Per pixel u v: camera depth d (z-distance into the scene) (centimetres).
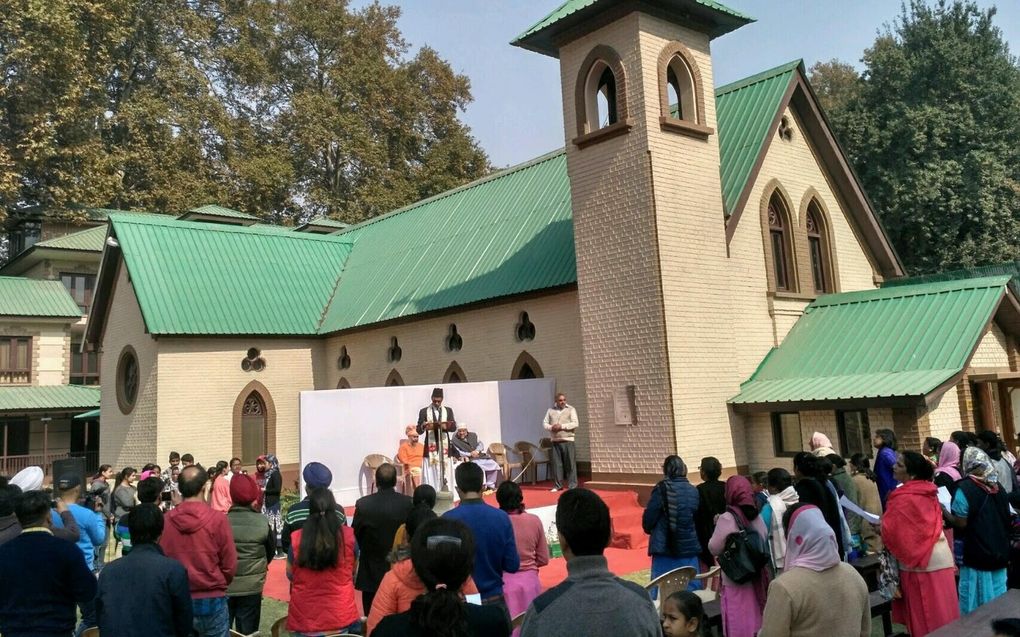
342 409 1920
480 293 2212
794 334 1950
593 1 1759
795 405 1648
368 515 800
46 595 597
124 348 2731
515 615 756
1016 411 1877
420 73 6056
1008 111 3494
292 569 709
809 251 2106
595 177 1820
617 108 1781
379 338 2605
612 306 1767
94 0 4662
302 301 2872
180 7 5550
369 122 5791
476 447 1898
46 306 3838
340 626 690
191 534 716
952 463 1002
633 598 405
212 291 2691
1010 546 852
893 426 1548
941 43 3566
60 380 3862
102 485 1580
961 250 3316
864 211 2222
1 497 763
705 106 1850
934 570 734
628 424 1716
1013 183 3356
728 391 1769
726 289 1808
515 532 787
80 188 4522
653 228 1691
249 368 2667
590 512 421
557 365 2023
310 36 5844
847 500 952
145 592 579
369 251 3080
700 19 1848
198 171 5181
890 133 3494
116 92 5378
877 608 823
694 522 892
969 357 1537
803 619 523
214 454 2550
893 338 1730
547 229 2258
